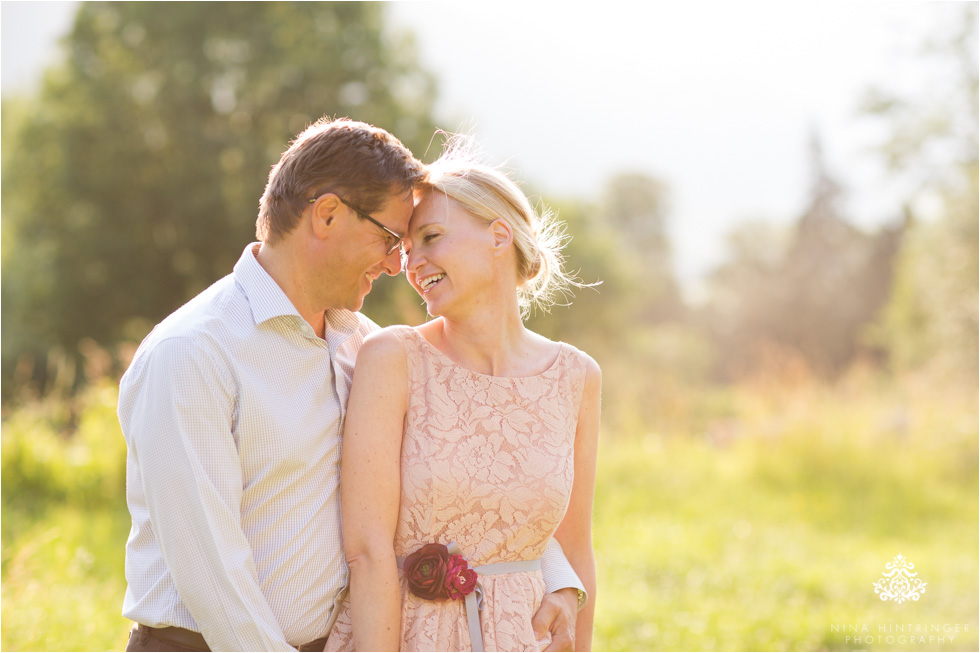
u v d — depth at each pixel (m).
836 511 7.61
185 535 1.57
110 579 4.30
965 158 19.62
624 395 11.23
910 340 16.12
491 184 1.88
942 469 8.87
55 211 17.23
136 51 17.09
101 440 6.62
